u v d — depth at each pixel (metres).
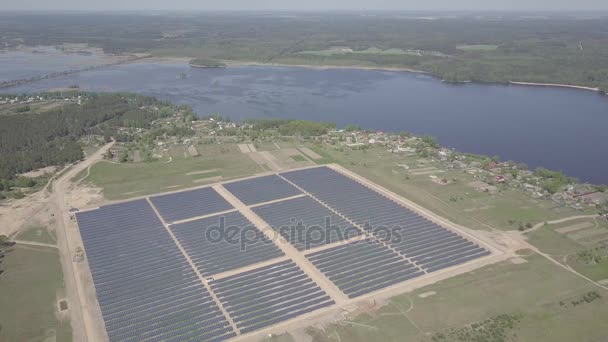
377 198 169.25
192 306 108.75
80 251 131.25
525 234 142.25
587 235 140.62
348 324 102.06
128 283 117.69
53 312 106.62
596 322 102.31
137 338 98.31
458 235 141.75
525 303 108.88
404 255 130.50
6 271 122.38
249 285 116.69
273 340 97.38
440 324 102.00
